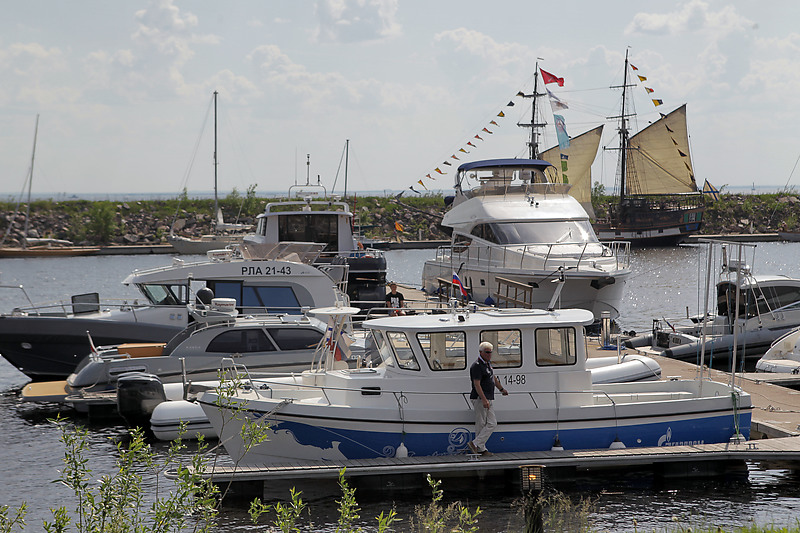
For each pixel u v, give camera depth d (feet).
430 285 220.43
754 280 150.30
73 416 113.60
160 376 112.27
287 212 180.55
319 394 89.61
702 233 608.19
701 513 72.79
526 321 82.33
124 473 48.93
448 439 80.79
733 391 86.38
